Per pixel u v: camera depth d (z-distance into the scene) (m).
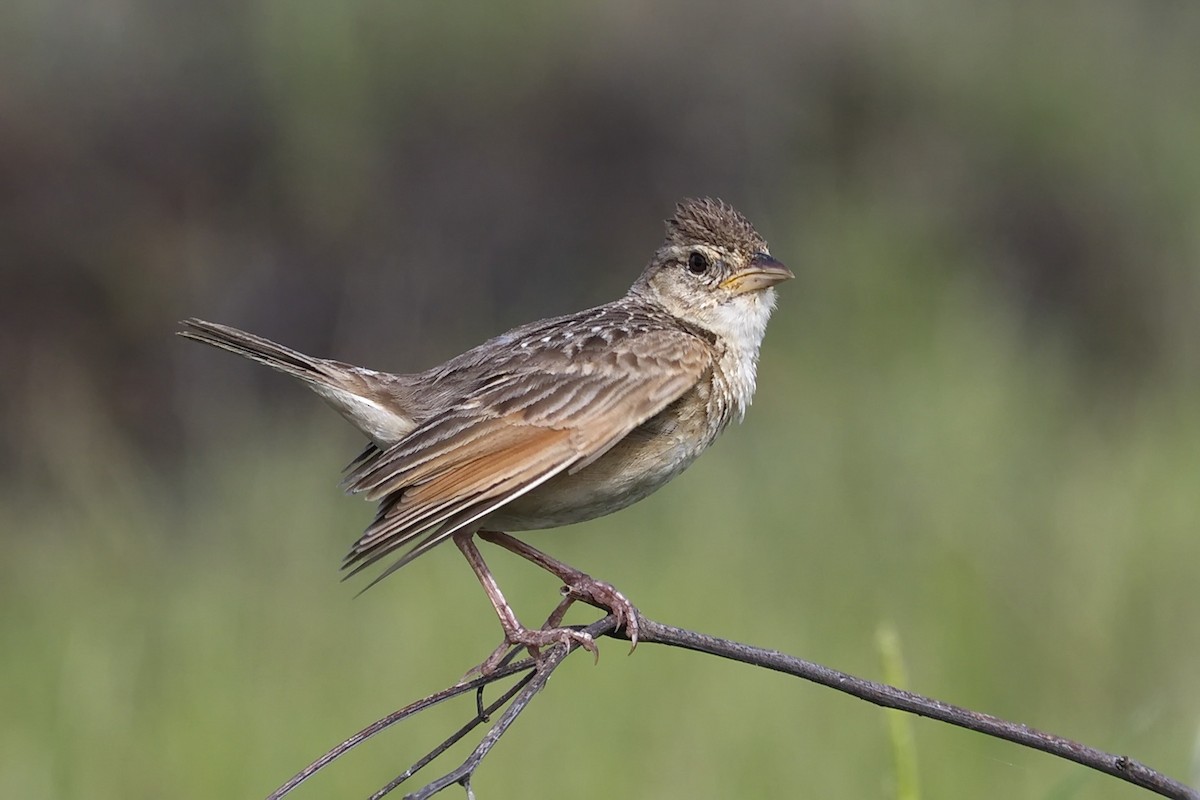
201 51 21.31
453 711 12.07
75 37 21.27
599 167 21.88
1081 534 14.86
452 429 7.88
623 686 12.29
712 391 8.45
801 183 22.23
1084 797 11.37
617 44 22.53
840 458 16.42
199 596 14.08
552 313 21.00
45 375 19.05
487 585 7.94
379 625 13.37
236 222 20.53
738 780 11.51
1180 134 24.08
